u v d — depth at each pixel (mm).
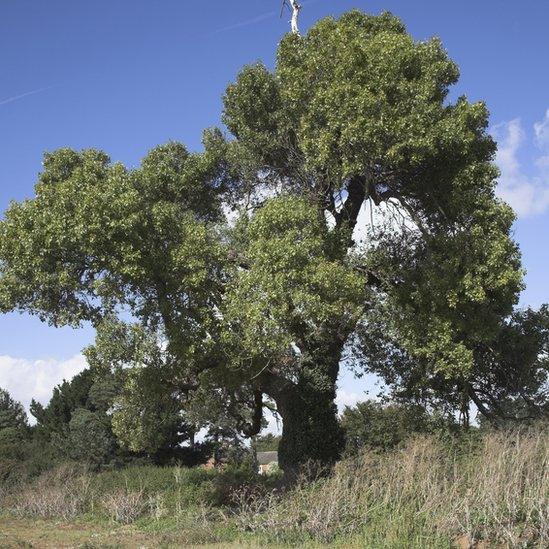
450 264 16594
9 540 15078
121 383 19156
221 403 22141
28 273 15805
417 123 15656
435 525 12500
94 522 19219
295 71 17766
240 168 20703
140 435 21344
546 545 11445
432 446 15820
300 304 15172
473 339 16938
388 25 19094
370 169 17188
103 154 18922
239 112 20500
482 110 17391
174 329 15867
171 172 20141
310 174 19672
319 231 17141
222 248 17031
